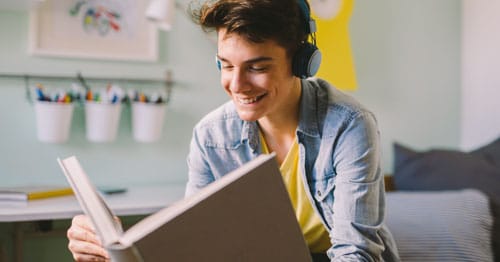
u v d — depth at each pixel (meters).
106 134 2.21
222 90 2.45
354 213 1.19
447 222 2.15
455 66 2.81
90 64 2.27
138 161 2.35
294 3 1.11
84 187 0.97
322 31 2.51
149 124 2.26
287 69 1.13
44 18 2.19
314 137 1.29
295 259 0.93
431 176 2.48
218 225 0.86
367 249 1.16
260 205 0.89
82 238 1.15
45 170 2.23
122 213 1.86
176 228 0.83
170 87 2.38
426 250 2.07
